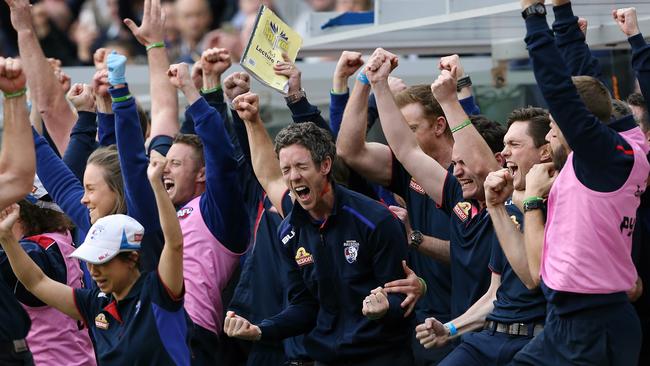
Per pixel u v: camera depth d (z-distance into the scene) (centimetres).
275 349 1969
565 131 1498
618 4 2125
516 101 2809
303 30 3481
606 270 1520
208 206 1939
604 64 2611
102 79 2133
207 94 2108
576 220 1523
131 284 1684
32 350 1962
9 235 1725
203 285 1922
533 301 1677
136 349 1653
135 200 1827
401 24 2398
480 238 1816
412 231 1962
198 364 1903
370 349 1791
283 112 2927
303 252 1838
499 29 2475
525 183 1705
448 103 1834
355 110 2000
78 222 1964
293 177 1769
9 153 1608
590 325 1527
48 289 1741
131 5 4306
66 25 4297
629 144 1527
